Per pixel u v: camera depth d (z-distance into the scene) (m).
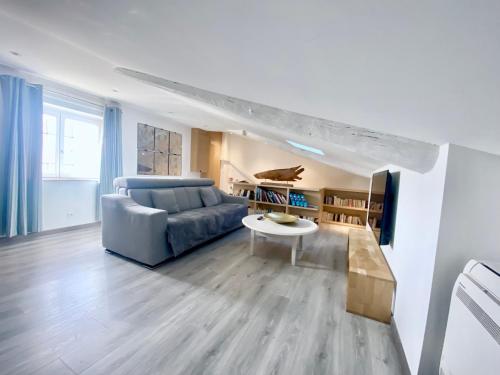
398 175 1.88
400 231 1.68
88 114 3.43
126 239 2.37
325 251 3.02
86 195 3.51
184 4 0.44
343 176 4.74
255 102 1.50
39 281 1.88
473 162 1.00
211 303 1.74
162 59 0.99
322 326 1.55
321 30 0.39
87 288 1.83
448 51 0.35
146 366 1.16
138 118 4.20
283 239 3.43
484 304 0.69
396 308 1.54
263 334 1.44
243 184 5.41
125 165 4.02
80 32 1.01
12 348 1.21
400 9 0.28
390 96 0.62
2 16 1.39
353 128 1.29
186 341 1.34
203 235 2.88
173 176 5.09
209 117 3.73
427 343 1.07
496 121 0.57
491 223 1.00
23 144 2.66
